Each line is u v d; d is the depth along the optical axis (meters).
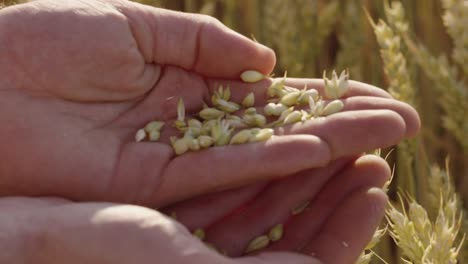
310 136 0.37
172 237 0.33
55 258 0.34
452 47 0.57
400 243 0.40
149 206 0.39
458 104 0.49
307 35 0.55
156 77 0.41
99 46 0.39
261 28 0.57
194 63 0.42
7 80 0.39
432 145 0.54
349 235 0.37
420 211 0.40
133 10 0.41
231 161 0.38
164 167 0.39
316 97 0.41
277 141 0.37
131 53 0.40
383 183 0.39
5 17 0.39
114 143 0.39
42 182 0.39
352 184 0.39
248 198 0.39
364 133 0.37
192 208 0.39
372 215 0.37
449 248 0.40
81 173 0.39
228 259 0.33
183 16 0.41
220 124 0.40
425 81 0.55
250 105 0.42
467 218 0.50
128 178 0.39
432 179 0.45
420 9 0.57
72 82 0.39
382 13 0.55
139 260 0.33
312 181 0.39
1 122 0.38
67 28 0.39
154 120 0.41
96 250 0.33
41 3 0.40
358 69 0.54
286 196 0.39
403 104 0.39
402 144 0.46
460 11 0.48
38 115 0.39
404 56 0.49
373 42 0.55
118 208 0.34
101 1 0.41
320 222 0.38
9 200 0.36
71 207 0.34
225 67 0.42
